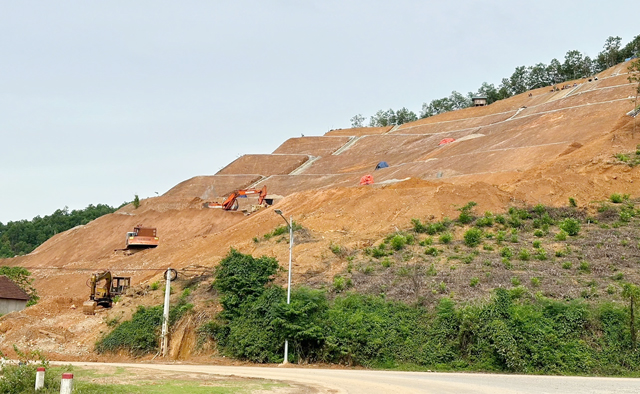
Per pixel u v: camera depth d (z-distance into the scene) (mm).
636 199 48625
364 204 54719
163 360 34469
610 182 51094
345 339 31172
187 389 19875
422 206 50406
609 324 28531
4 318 44438
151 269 56438
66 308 47969
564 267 37219
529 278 35344
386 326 31656
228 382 22203
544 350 27500
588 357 27188
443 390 19953
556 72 180875
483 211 48844
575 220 45031
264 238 52312
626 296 28969
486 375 25859
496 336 28109
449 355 29266
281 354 32531
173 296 41375
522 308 29516
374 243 45906
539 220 46188
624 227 43375
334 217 53500
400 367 29281
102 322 41125
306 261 43688
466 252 41844
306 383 22203
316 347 32125
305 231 51000
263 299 35156
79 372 25078
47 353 36281
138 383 21531
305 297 33688
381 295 35000
